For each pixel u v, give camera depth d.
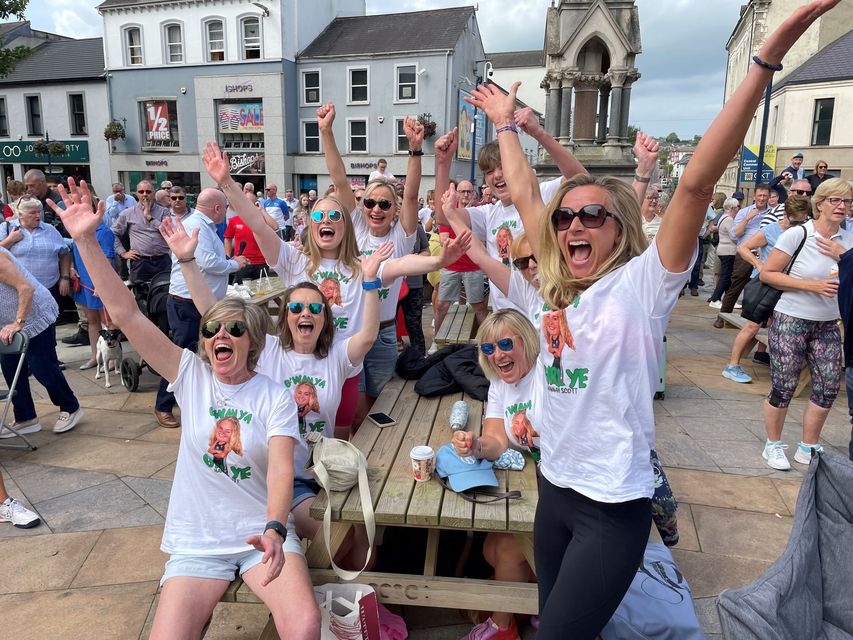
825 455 2.09
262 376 2.35
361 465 2.30
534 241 2.03
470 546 2.72
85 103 27.19
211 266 4.55
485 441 2.51
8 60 14.13
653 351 1.56
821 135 25.72
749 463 4.09
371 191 3.73
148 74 26.25
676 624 2.12
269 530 2.03
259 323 2.29
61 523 3.43
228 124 25.94
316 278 3.43
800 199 5.07
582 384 1.59
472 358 3.60
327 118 3.76
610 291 1.56
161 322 5.42
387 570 2.64
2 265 4.12
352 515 2.21
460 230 2.72
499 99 2.19
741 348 5.86
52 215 9.12
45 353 4.51
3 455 4.31
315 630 1.95
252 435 2.22
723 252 9.50
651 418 1.60
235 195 3.32
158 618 2.03
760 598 1.69
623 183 1.64
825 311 3.72
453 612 2.68
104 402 5.40
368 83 25.08
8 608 2.72
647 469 1.60
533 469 2.52
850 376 3.14
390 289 3.69
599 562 1.57
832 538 2.02
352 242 3.46
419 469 2.42
